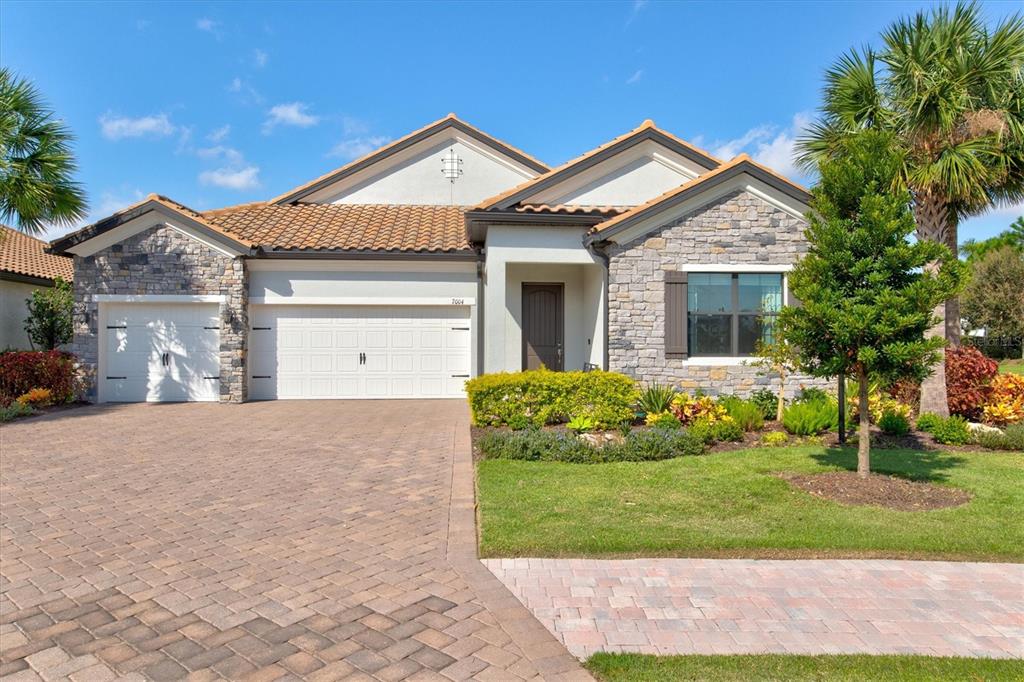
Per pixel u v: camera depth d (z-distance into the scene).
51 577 4.89
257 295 15.88
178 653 3.79
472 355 16.30
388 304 16.11
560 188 14.41
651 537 5.71
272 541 5.71
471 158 19.92
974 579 5.04
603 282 13.02
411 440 10.54
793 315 7.43
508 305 15.76
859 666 3.71
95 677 3.54
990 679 3.59
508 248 13.47
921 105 10.73
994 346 35.12
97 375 15.12
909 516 6.39
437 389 16.38
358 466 8.65
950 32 10.99
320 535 5.87
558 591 4.74
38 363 14.33
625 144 14.30
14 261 19.64
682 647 3.93
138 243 15.16
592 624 4.23
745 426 10.97
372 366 16.25
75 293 15.10
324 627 4.12
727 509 6.58
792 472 8.11
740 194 12.23
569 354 15.85
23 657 3.74
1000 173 11.59
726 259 12.20
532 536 5.72
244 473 8.23
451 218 18.31
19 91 13.90
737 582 4.93
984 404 12.42
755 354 11.76
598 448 9.11
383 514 6.52
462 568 5.11
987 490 7.32
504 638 4.00
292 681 3.50
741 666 3.69
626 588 4.80
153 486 7.57
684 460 8.82
